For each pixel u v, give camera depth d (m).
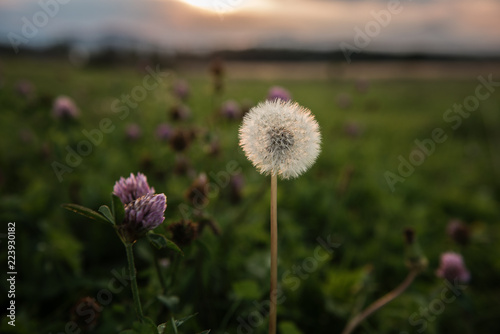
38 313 0.33
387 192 0.71
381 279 0.45
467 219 0.67
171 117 0.59
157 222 0.17
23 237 0.36
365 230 0.57
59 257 0.36
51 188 0.48
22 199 0.42
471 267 0.48
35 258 0.35
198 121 0.68
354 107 1.91
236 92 1.82
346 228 0.54
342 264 0.46
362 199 0.67
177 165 0.46
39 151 0.61
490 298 0.43
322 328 0.35
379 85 3.32
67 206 0.17
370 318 0.36
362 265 0.47
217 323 0.33
